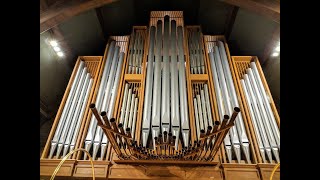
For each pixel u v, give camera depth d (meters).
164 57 6.89
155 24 8.12
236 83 6.26
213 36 7.86
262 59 7.84
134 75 6.35
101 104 5.91
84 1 5.55
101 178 4.61
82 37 7.57
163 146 4.65
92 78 6.67
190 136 5.09
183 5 8.25
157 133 4.97
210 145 4.83
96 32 7.72
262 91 6.15
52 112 7.36
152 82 6.21
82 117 5.66
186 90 6.02
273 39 7.16
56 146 5.18
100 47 8.15
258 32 7.42
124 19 8.07
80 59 7.16
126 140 4.20
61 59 7.38
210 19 8.09
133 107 5.67
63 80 7.61
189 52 7.18
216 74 6.44
